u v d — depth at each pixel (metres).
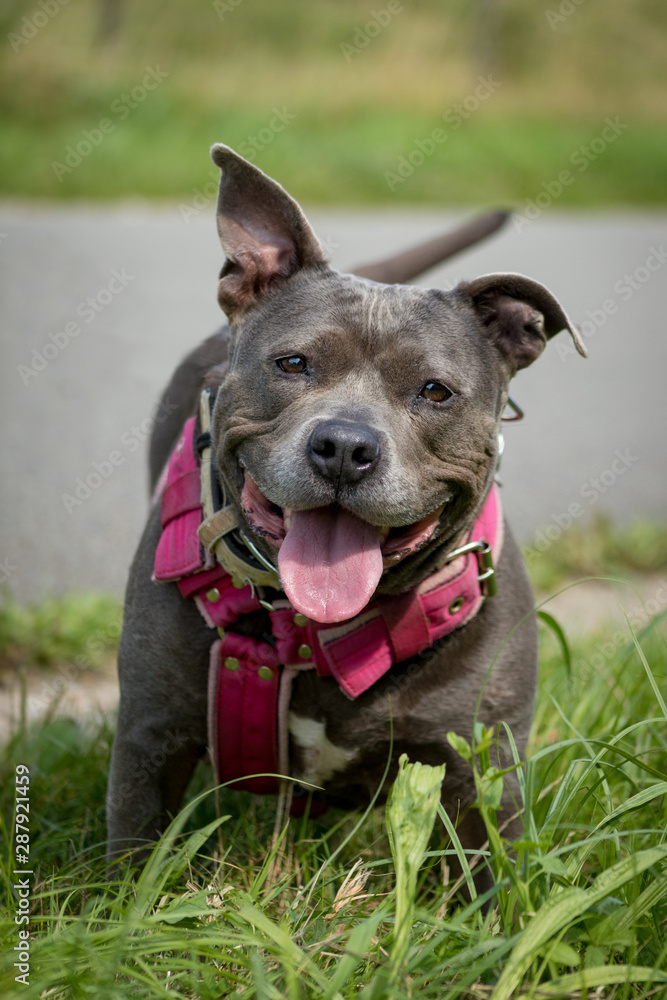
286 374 2.70
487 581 2.80
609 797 2.68
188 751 2.87
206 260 10.16
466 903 2.70
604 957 2.28
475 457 2.77
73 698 4.07
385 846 3.00
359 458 2.48
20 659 4.43
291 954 2.17
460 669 2.76
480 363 2.83
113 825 2.84
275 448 2.58
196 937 2.28
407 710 2.72
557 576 5.58
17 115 13.32
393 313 2.74
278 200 2.87
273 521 2.63
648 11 19.25
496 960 2.17
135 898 2.42
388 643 2.64
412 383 2.69
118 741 2.87
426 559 2.71
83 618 4.67
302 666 2.66
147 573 2.87
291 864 2.82
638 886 2.43
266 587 2.69
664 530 6.04
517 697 2.83
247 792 3.19
